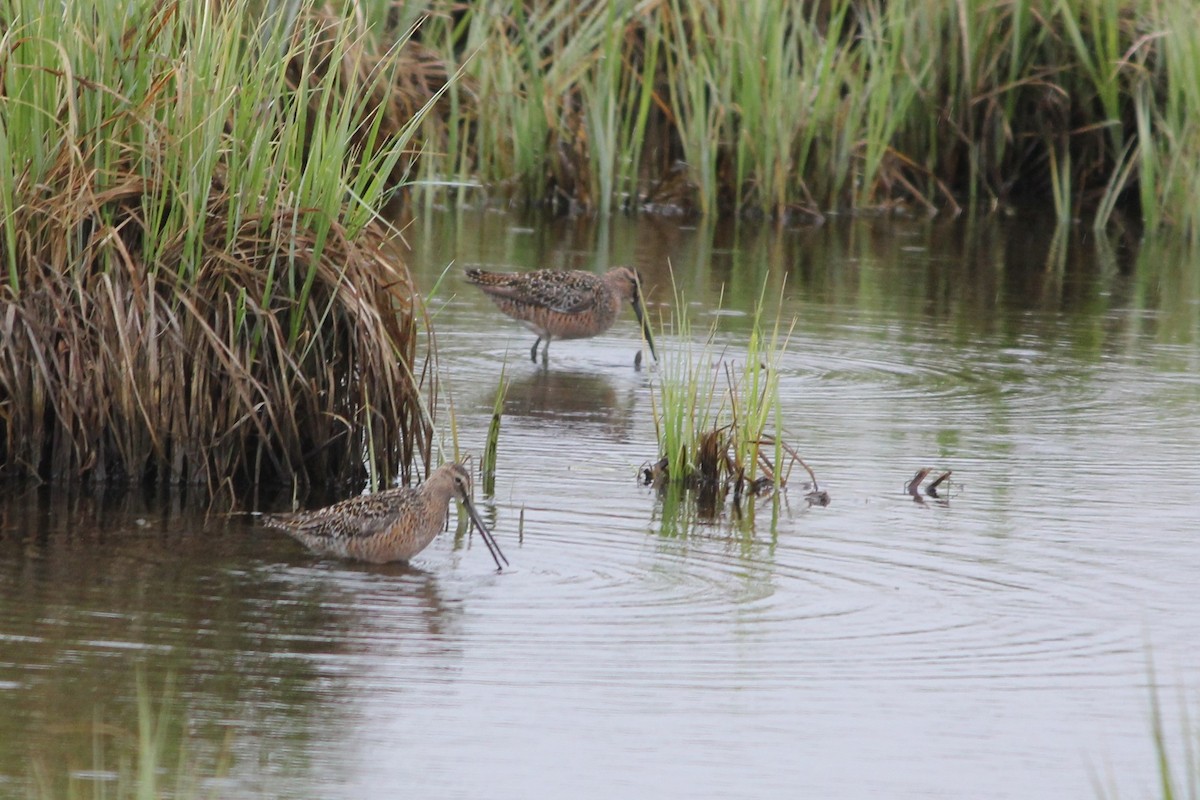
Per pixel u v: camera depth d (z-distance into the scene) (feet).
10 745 28.58
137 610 35.01
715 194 96.63
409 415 45.96
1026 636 34.96
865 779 28.43
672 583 37.86
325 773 28.09
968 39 100.17
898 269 82.89
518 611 35.76
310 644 33.55
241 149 43.93
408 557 38.83
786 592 37.35
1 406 43.32
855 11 102.63
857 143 98.43
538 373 61.00
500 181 97.04
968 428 53.31
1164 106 99.96
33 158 42.63
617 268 67.00
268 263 44.04
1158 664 33.58
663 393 47.83
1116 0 98.12
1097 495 45.68
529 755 28.94
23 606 34.88
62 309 42.93
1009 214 102.47
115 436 43.73
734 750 29.37
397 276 45.03
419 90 92.53
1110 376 61.57
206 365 43.70
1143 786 28.40
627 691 31.71
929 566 39.29
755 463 46.11
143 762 25.93
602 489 45.68
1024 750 29.71
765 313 71.10
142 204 42.86
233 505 42.98
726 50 95.96
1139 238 95.71
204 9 44.24
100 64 42.83
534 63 95.50
